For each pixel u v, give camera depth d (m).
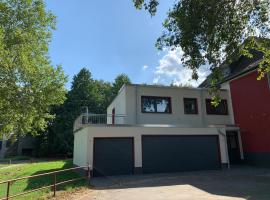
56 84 20.77
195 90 22.55
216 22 8.86
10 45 17.81
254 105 20.41
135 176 16.41
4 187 14.94
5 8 18.08
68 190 11.88
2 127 18.83
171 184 13.31
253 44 9.94
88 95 51.69
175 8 9.28
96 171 16.62
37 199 10.36
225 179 14.34
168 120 21.06
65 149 45.59
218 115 22.83
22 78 18.88
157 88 21.41
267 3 9.27
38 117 21.25
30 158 44.19
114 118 24.42
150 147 18.06
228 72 23.25
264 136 19.38
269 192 10.62
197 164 18.72
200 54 9.48
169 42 9.86
